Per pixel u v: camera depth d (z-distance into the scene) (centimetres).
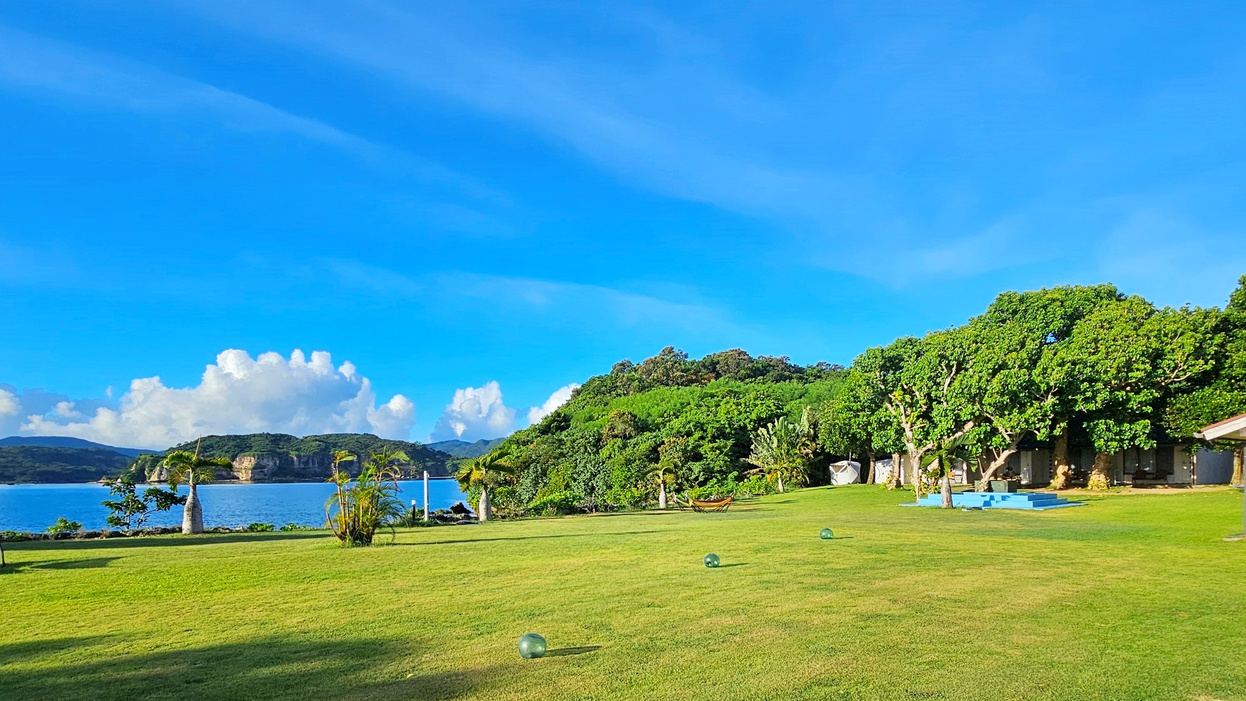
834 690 476
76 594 888
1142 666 525
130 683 521
